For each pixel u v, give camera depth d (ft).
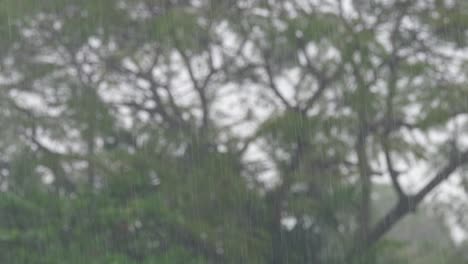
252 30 50.19
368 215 48.49
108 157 48.49
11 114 50.19
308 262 47.62
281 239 47.96
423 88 49.39
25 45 51.39
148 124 50.93
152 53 51.78
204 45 51.39
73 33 50.70
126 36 51.78
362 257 47.47
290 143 48.57
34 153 49.55
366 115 48.52
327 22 49.03
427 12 50.39
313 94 50.08
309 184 48.44
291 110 49.96
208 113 52.29
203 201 47.60
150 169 48.03
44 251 42.24
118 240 44.19
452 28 49.67
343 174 48.65
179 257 43.80
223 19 50.70
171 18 49.55
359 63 48.73
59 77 51.26
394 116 49.32
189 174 48.24
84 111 50.03
